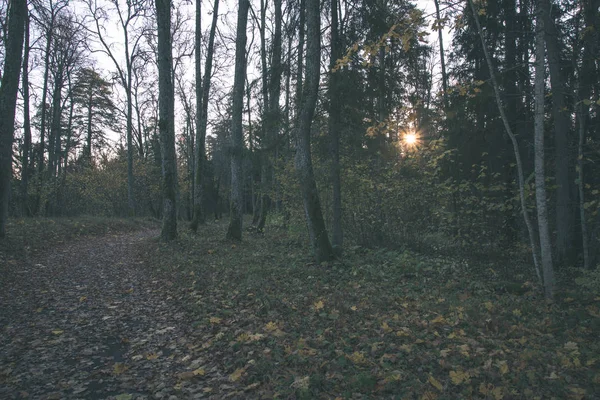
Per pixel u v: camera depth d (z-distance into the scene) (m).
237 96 14.30
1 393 3.79
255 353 4.50
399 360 4.07
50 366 4.42
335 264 9.03
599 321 4.92
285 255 11.00
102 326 5.74
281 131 11.80
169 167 14.54
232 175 14.41
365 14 9.58
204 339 5.13
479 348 4.27
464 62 12.36
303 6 10.13
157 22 14.13
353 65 9.63
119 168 32.94
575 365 3.84
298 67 10.48
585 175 9.54
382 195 11.36
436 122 11.82
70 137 34.25
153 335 5.37
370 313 5.70
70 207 28.88
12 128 11.73
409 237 11.05
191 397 3.67
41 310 6.41
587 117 9.27
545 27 6.55
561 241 9.14
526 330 4.82
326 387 3.62
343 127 10.41
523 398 3.28
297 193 14.84
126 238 17.77
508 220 10.34
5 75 11.51
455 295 6.45
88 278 8.88
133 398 3.67
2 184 11.58
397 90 9.96
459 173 11.02
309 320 5.47
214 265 9.80
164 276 9.02
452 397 3.32
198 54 18.98
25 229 14.46
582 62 8.73
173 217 14.70
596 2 8.30
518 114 10.88
